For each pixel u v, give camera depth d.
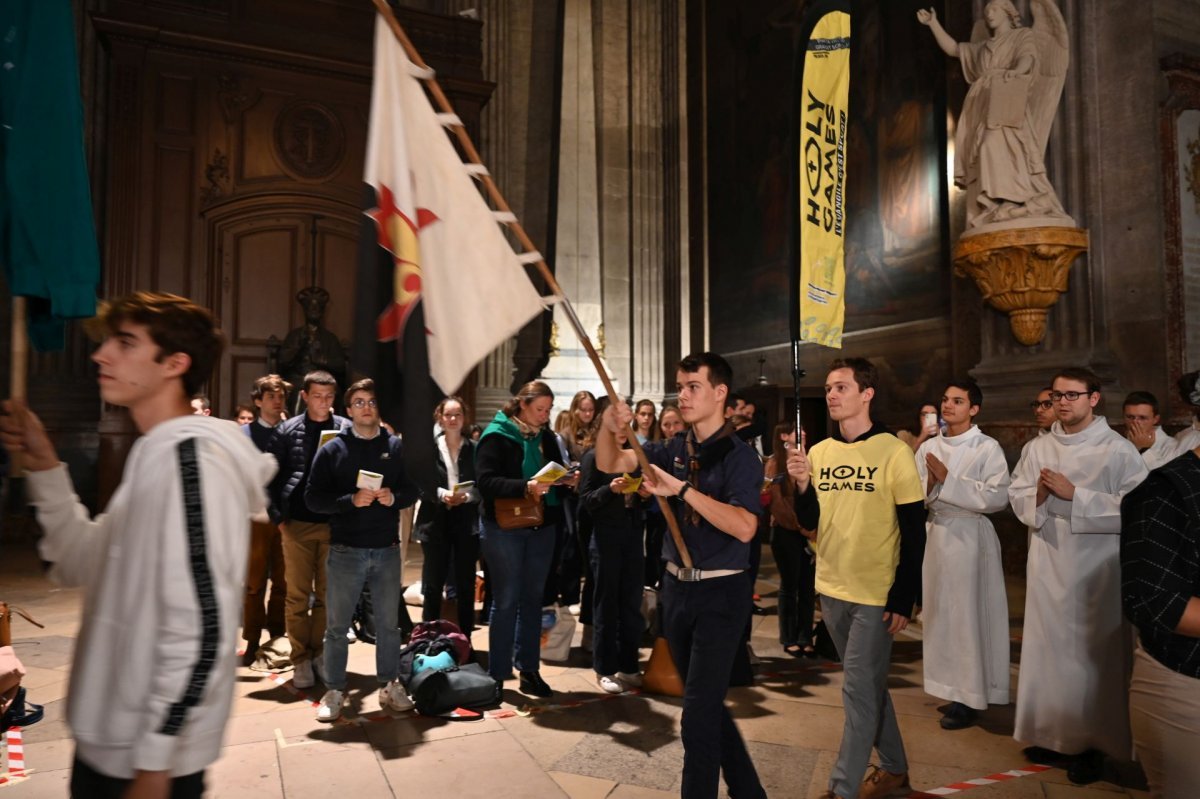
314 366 11.05
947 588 3.87
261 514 1.61
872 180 9.90
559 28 13.54
